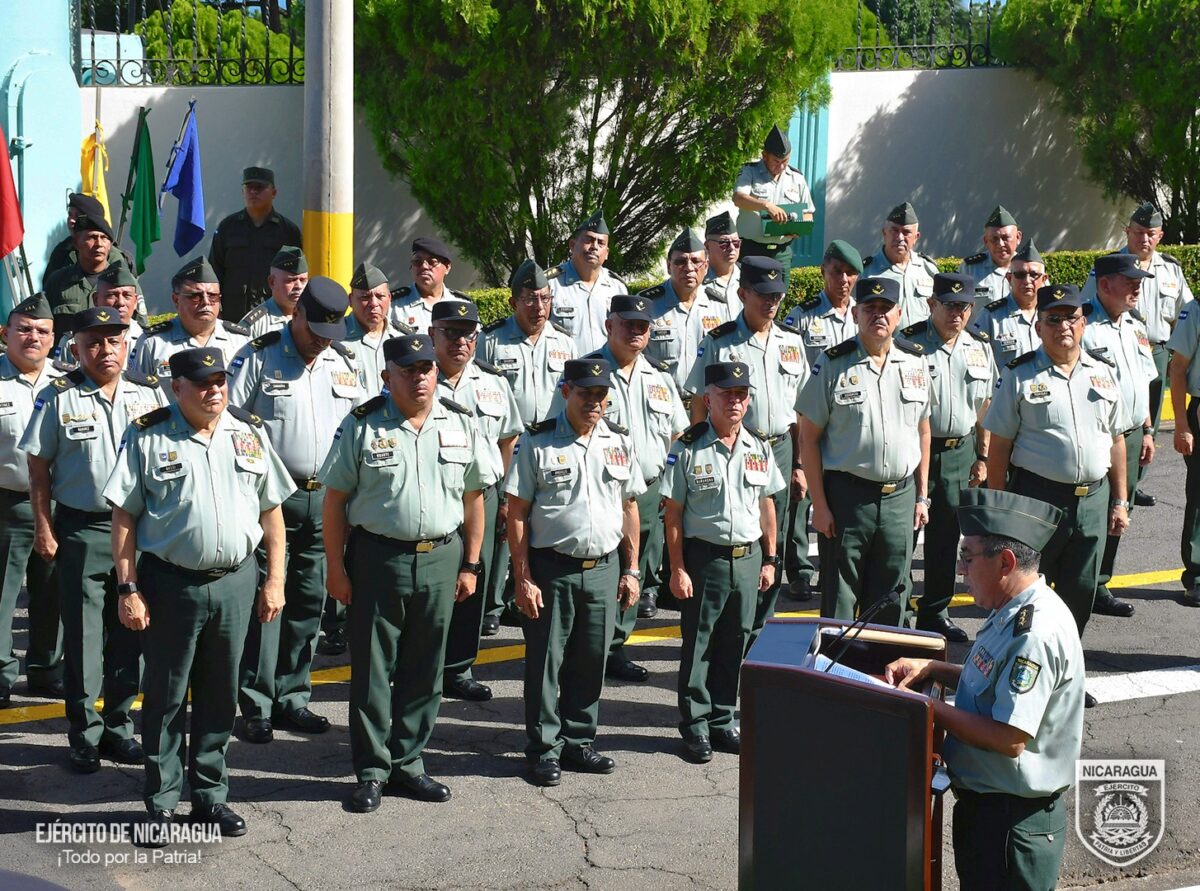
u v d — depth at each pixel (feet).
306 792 21.70
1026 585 15.47
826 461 25.04
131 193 40.47
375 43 41.60
